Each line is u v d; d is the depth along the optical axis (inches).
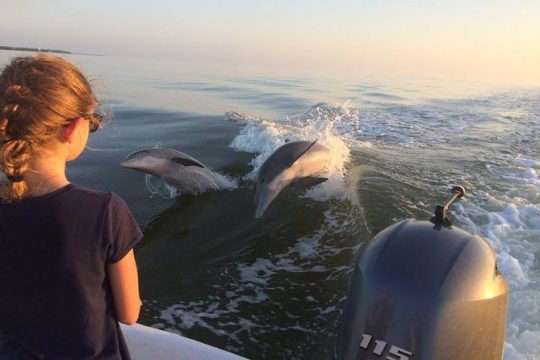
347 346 99.7
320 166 288.5
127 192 284.2
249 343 152.8
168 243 223.6
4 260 61.5
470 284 95.7
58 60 63.2
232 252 213.6
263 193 244.5
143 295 178.9
